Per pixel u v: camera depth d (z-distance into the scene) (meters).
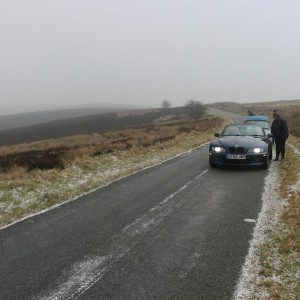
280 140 13.01
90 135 37.44
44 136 49.94
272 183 9.22
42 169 12.53
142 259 4.77
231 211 6.83
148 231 5.88
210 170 11.45
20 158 15.77
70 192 8.99
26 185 9.79
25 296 3.86
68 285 4.09
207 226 6.02
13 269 4.54
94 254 4.96
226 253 4.88
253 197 7.84
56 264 4.66
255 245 5.11
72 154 15.41
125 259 4.78
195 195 8.21
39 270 4.49
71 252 5.06
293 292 3.80
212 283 4.07
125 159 14.73
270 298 3.70
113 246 5.25
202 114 64.38
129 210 7.14
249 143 11.27
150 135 25.98
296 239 5.17
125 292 3.90
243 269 4.39
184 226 6.07
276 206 7.02
